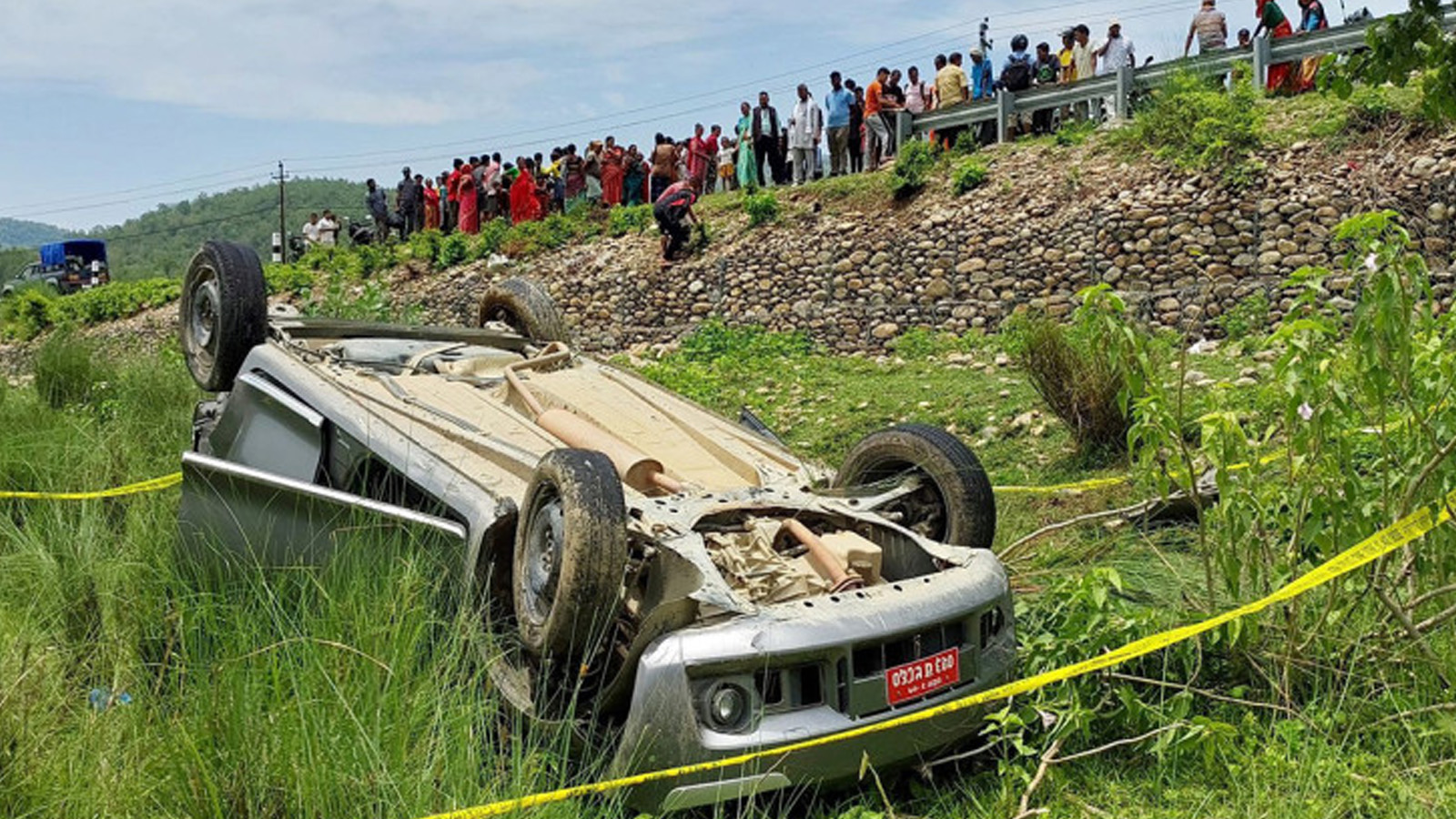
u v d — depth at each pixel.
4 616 4.86
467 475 4.90
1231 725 4.50
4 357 27.00
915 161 18.23
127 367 11.10
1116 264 15.20
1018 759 4.61
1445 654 4.89
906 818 4.29
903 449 5.39
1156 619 5.10
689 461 5.43
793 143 21.84
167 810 3.61
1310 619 5.17
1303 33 16.41
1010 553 6.55
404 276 23.89
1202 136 15.11
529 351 6.86
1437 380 4.63
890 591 4.36
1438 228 13.06
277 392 5.76
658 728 3.91
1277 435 7.04
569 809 3.78
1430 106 5.00
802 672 4.10
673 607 4.06
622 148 23.94
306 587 4.73
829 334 17.55
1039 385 9.20
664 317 19.72
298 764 3.58
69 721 4.04
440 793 3.71
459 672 4.25
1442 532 4.70
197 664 4.12
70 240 38.62
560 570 4.15
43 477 7.02
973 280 16.48
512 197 24.59
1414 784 4.18
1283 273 13.95
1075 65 19.86
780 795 4.10
